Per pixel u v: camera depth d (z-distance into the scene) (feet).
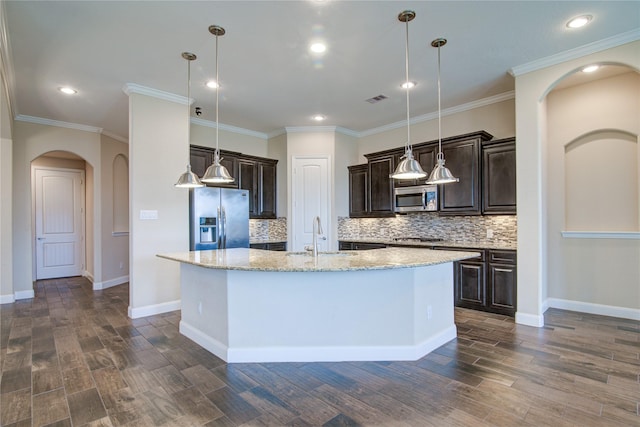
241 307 9.53
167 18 9.33
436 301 10.52
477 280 14.17
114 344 10.80
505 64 12.22
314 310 9.53
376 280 9.57
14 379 8.52
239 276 9.54
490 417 6.77
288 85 13.97
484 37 10.44
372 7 8.93
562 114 14.34
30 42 10.44
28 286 17.44
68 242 23.65
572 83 13.88
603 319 12.90
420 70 12.69
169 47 10.88
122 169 22.24
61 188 23.40
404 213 18.26
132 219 13.55
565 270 14.32
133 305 13.61
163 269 14.34
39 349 10.43
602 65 10.98
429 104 16.38
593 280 13.70
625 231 13.17
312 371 8.86
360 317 9.55
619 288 13.17
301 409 7.13
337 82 13.74
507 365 9.06
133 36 10.22
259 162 19.84
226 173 10.84
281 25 9.73
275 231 20.75
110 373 8.81
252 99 15.53
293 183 19.98
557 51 11.30
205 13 9.13
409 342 9.56
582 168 14.08
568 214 14.38
